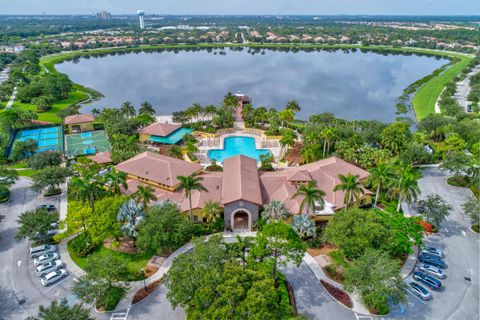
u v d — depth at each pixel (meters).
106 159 103.94
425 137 125.06
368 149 100.00
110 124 130.88
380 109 183.50
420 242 61.81
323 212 72.94
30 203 86.06
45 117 162.62
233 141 126.56
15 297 56.81
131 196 71.44
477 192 86.69
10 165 109.88
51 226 68.38
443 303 54.78
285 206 73.38
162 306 54.59
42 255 65.25
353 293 56.03
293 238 57.31
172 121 153.50
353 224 59.12
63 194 90.25
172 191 81.88
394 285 50.91
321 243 68.38
